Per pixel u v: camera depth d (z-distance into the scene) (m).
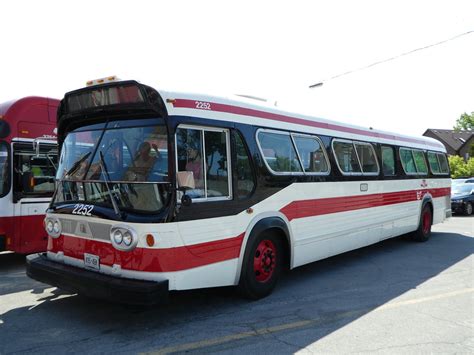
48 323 4.78
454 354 4.09
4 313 5.12
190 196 4.61
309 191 6.57
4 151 7.66
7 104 7.89
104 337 4.38
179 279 4.39
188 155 4.64
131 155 4.68
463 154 56.59
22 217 7.79
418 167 10.71
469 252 9.41
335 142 7.46
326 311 5.28
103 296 4.30
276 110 6.20
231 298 5.71
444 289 6.34
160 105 4.48
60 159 5.49
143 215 4.36
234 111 5.36
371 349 4.18
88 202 4.86
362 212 8.08
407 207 9.98
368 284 6.59
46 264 5.04
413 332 4.63
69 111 5.31
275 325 4.76
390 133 9.54
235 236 5.14
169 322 4.82
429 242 10.88
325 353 4.07
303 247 6.44
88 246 4.77
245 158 5.42
